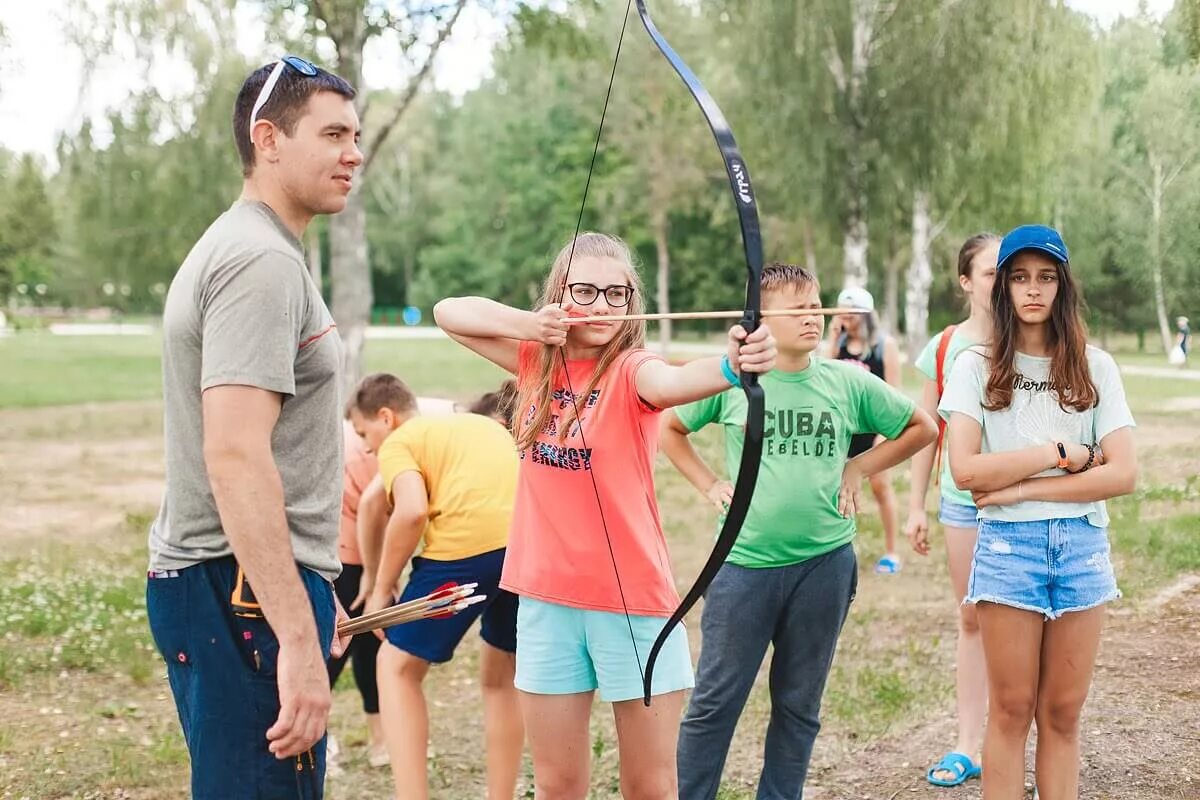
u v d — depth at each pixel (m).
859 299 5.95
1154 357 12.38
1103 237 11.10
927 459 4.04
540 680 2.79
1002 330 3.01
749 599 3.25
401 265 73.56
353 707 5.18
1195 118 8.68
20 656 5.67
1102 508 3.01
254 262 2.14
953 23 17.77
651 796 2.79
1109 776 3.68
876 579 6.91
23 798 3.93
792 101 18.98
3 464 13.27
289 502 2.26
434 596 2.87
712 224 39.53
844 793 3.81
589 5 14.26
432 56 13.76
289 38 14.47
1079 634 2.96
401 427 3.88
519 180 57.06
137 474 12.55
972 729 3.86
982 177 18.38
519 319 2.69
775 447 3.24
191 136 21.34
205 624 2.22
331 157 2.30
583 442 2.70
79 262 35.53
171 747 4.44
